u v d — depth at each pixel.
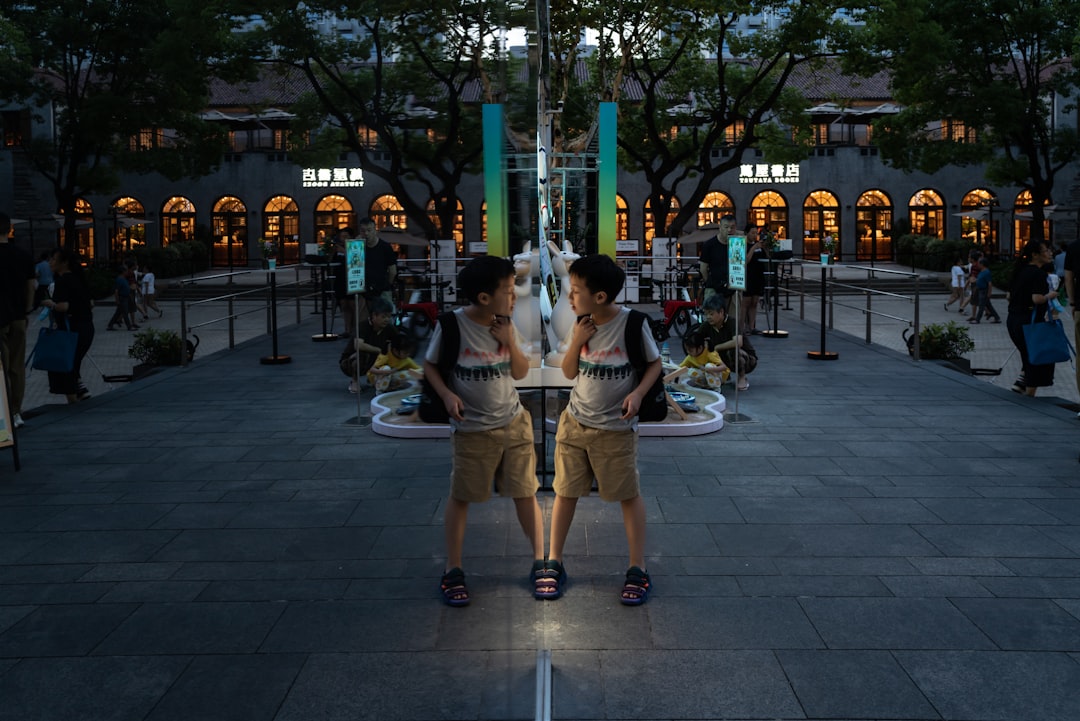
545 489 4.90
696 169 28.22
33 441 7.38
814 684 3.20
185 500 5.58
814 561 4.47
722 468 6.34
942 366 11.70
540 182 5.37
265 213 39.78
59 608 3.87
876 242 44.34
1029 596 4.02
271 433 7.64
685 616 3.80
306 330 16.62
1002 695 3.12
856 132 46.31
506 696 2.70
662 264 22.66
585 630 3.67
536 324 3.08
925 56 23.52
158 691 3.12
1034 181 30.94
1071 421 7.98
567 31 19.86
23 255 7.65
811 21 23.05
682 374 9.55
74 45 28.42
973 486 5.85
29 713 2.98
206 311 26.11
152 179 41.09
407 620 3.70
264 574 4.27
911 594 4.04
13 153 38.62
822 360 12.24
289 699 3.05
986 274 21.47
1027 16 27.62
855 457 6.66
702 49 30.25
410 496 5.63
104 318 25.06
